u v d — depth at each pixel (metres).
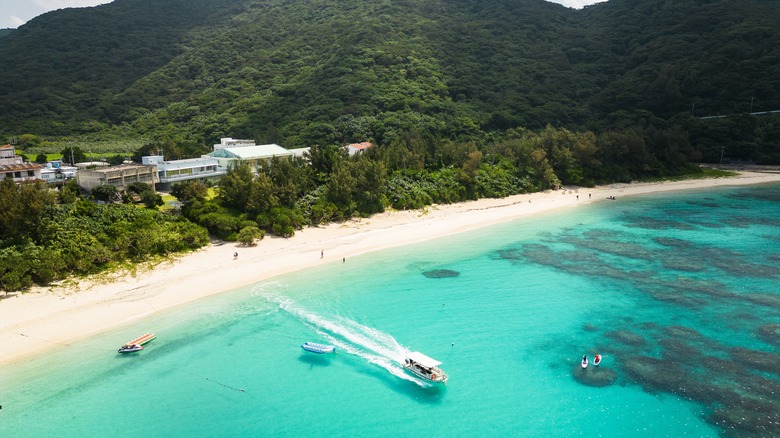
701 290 66.38
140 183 97.06
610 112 189.75
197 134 183.62
